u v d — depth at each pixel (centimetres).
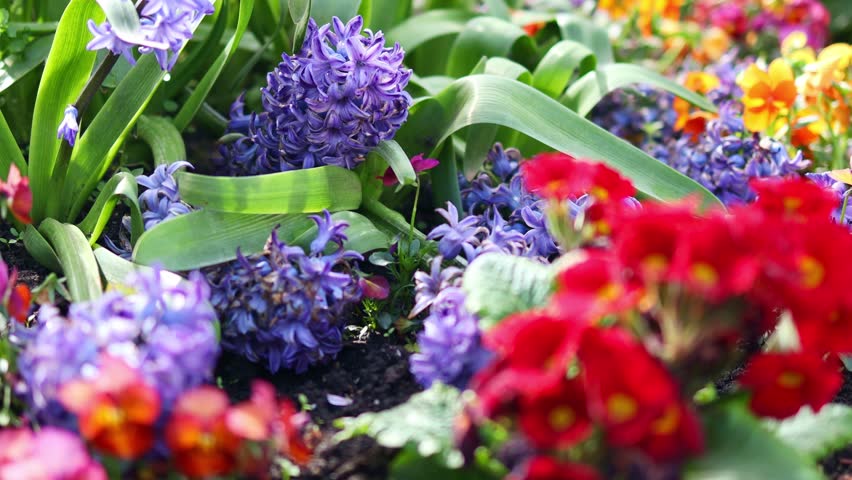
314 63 91
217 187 89
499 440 78
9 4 103
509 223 96
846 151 111
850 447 85
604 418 73
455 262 91
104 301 79
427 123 98
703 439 76
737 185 102
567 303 74
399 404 86
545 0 146
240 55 110
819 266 76
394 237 94
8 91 103
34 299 85
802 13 138
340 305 87
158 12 88
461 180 102
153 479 78
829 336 77
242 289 86
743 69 113
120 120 94
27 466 74
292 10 99
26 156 102
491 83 96
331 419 85
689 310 75
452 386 82
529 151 105
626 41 144
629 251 75
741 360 89
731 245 74
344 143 93
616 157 95
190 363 78
